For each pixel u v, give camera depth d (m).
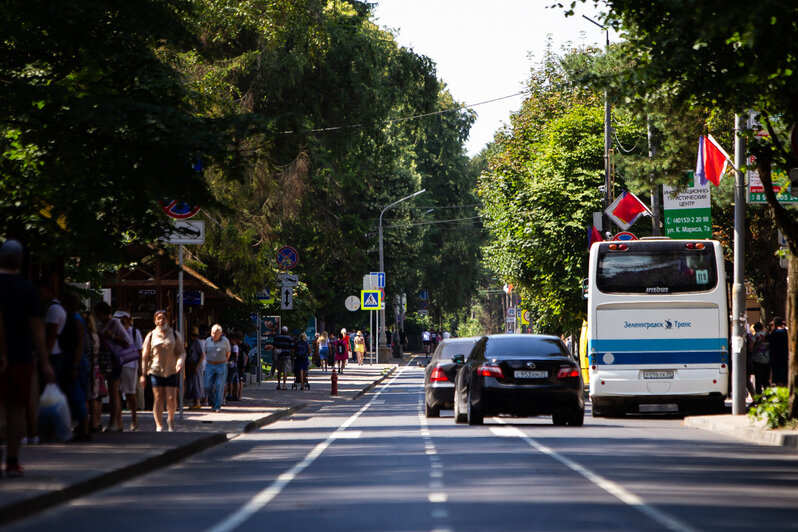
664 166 58.97
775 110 41.72
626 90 42.69
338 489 27.19
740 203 54.97
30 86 41.84
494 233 106.88
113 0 43.28
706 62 39.47
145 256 66.62
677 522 21.36
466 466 32.38
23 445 37.59
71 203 43.50
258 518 22.44
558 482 28.14
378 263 169.62
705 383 59.06
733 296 55.59
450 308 198.00
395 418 61.25
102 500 25.98
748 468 32.12
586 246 90.81
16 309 26.81
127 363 46.47
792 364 44.72
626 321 59.53
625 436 45.03
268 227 85.12
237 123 42.94
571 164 91.62
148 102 44.19
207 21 73.75
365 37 95.31
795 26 33.44
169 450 35.88
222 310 93.44
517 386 51.12
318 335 168.00
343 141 96.19
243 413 61.66
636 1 39.81
